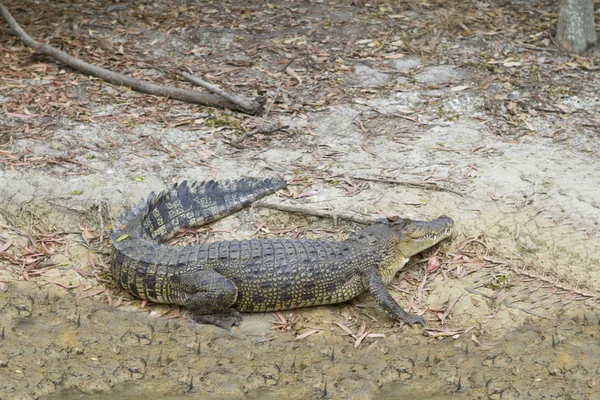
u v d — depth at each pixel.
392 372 6.29
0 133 8.58
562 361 6.34
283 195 7.85
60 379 6.21
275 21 11.09
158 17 11.19
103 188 7.86
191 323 6.70
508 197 7.77
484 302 6.82
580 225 7.44
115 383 6.19
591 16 10.11
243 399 6.05
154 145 8.54
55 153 8.30
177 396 6.07
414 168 8.22
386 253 6.95
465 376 6.25
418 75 9.81
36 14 11.19
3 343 6.52
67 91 9.41
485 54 10.20
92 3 11.52
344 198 7.80
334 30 10.81
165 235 7.49
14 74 9.74
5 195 7.76
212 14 11.28
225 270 6.66
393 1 11.55
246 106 9.02
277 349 6.48
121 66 10.02
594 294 6.89
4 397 6.00
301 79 9.79
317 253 6.81
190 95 9.26
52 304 6.88
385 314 6.83
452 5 11.37
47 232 7.57
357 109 9.21
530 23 10.88
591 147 8.48
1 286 7.00
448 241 7.43
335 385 6.17
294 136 8.76
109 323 6.72
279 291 6.67
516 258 7.22
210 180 7.72
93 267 7.25
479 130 8.84
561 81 9.63
